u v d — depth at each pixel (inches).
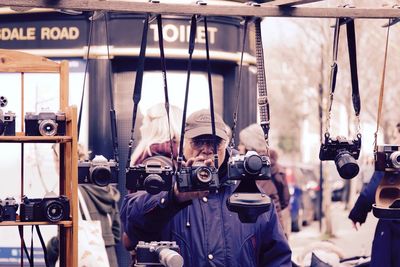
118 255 442.3
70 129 259.9
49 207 259.0
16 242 424.2
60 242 278.1
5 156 438.0
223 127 251.1
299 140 2052.2
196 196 237.8
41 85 444.5
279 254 256.1
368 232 1002.7
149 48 465.7
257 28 247.0
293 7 239.5
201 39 477.4
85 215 375.9
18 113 443.5
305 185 1150.3
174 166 245.9
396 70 1047.0
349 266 338.6
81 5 228.4
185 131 250.1
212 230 251.1
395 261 346.3
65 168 274.5
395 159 257.9
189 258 249.8
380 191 262.5
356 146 252.8
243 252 251.4
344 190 1218.6
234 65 493.0
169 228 252.1
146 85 469.4
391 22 249.3
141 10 231.6
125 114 464.8
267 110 247.8
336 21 249.4
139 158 458.3
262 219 255.1
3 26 470.6
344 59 867.4
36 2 225.1
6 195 438.3
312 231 1035.9
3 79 442.6
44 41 466.6
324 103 943.7
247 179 241.0
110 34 463.2
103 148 462.0
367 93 1103.6
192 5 234.5
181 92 476.1
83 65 464.8
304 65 1198.9
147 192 246.8
